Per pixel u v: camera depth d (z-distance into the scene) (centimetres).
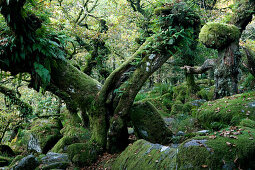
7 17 281
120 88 381
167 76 1509
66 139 485
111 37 888
